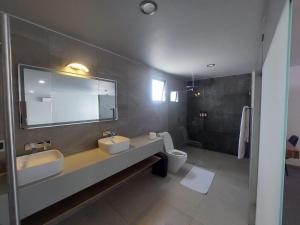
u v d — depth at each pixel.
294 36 0.94
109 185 1.89
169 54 2.25
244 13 1.25
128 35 1.66
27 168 1.15
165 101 3.56
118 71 2.32
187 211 1.88
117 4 1.14
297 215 1.46
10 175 0.53
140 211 1.88
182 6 1.16
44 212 1.43
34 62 1.47
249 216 1.67
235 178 2.68
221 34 1.62
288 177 1.53
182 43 1.85
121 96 2.40
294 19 0.91
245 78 3.59
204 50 2.07
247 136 2.74
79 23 1.43
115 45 1.93
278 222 0.72
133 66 2.60
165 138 3.02
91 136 2.00
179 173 2.85
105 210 1.89
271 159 0.91
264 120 1.22
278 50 0.80
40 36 1.50
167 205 1.99
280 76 0.76
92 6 1.17
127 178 2.08
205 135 4.30
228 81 3.85
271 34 1.02
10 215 0.54
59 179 1.29
